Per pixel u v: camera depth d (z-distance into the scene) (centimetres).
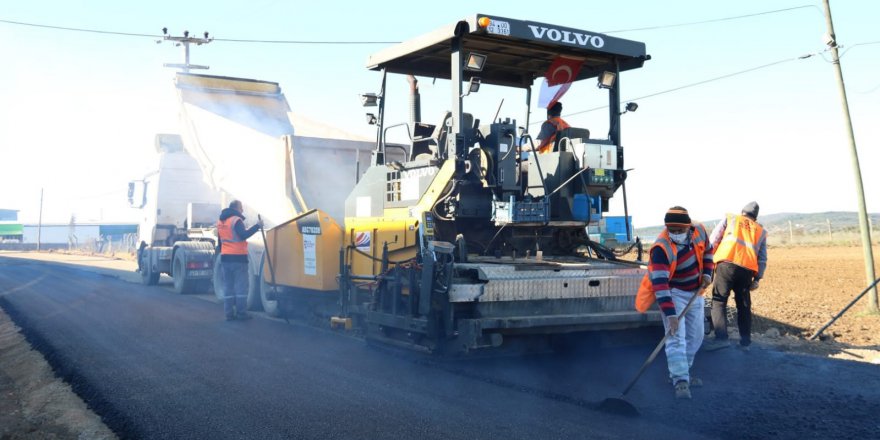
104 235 7544
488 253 785
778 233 4550
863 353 761
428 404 536
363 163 1175
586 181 775
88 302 1288
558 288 664
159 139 1691
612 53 795
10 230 7794
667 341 575
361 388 588
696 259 594
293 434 466
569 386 600
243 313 1020
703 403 544
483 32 705
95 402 564
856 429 473
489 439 450
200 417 510
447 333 624
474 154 744
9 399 621
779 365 695
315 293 936
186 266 1449
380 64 841
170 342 823
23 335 916
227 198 1430
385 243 761
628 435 459
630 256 1773
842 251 3136
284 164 1110
